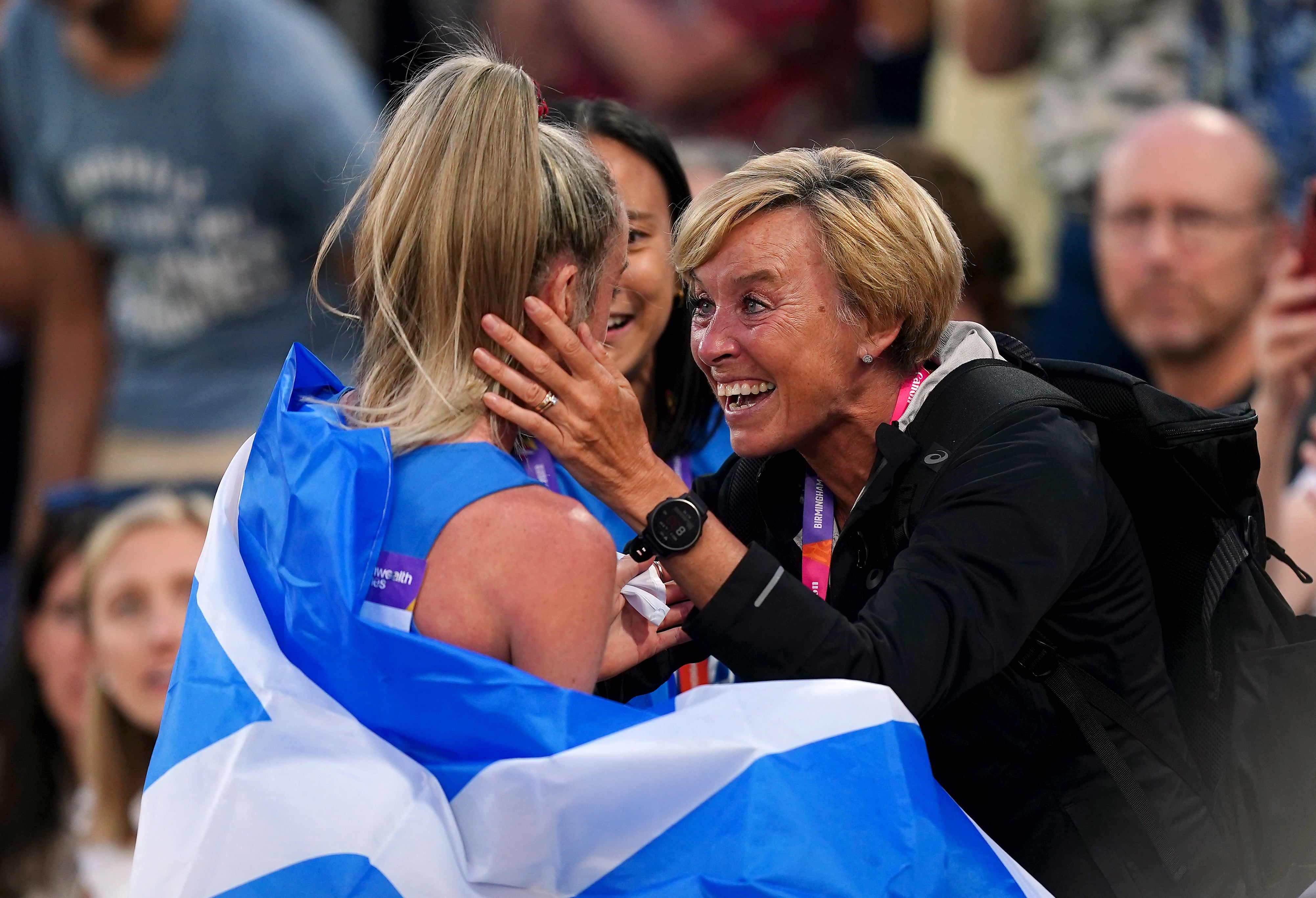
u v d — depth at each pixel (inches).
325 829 295.0
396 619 301.1
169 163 705.6
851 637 314.2
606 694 378.3
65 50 714.2
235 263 713.6
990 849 318.7
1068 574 329.4
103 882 577.6
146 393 726.5
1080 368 358.6
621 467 320.2
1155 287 644.7
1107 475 347.6
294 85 698.2
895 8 863.7
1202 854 340.2
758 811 295.7
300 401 338.3
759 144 852.0
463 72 315.3
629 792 298.5
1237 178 634.8
